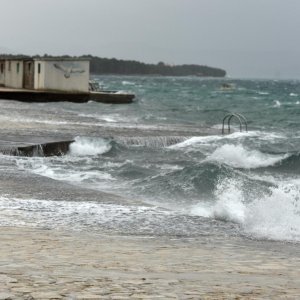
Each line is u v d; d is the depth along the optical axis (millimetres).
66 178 18438
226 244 9969
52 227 10586
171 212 12906
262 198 14234
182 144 28516
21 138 25875
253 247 9805
